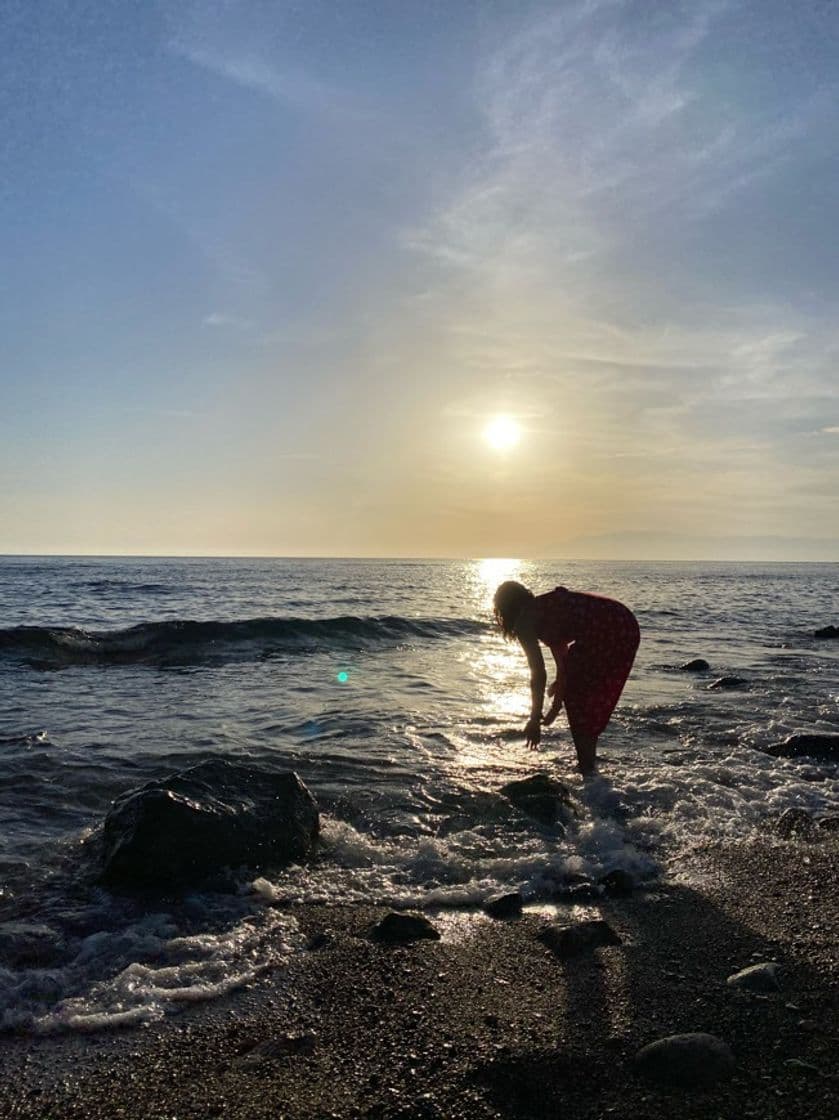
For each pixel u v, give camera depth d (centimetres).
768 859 490
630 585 5916
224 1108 253
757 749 773
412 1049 286
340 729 832
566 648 650
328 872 466
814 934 383
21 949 363
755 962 353
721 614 2847
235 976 341
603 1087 262
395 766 689
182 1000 322
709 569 13825
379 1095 259
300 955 363
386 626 1903
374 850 500
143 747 732
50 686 1073
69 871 458
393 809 579
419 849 500
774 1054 280
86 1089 263
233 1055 284
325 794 606
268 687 1103
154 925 393
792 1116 245
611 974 343
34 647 1368
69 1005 315
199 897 427
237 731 809
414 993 329
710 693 1096
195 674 1218
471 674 1292
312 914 409
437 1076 270
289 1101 256
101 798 591
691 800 604
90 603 2883
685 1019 305
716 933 386
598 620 635
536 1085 264
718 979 338
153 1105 255
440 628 1992
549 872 465
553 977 342
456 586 5194
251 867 462
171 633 1573
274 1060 280
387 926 387
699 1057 271
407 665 1389
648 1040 290
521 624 603
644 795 613
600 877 459
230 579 5481
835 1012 309
